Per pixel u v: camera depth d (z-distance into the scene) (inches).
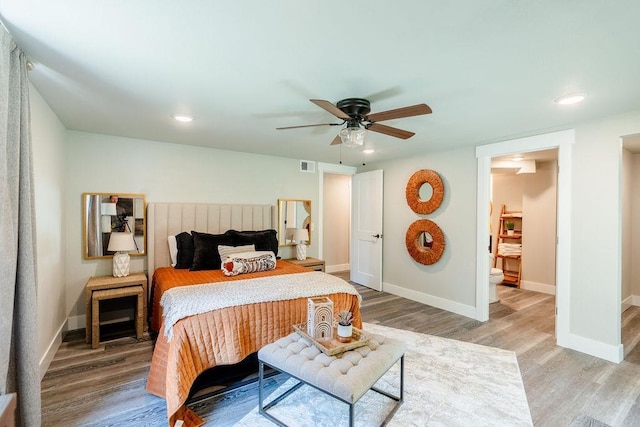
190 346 79.8
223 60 70.4
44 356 97.1
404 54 67.1
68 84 83.6
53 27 57.3
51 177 105.6
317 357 74.1
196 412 79.1
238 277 121.0
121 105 100.0
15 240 60.0
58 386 89.7
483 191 147.5
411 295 184.2
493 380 94.5
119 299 142.6
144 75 78.0
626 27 56.6
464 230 156.2
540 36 59.9
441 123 116.4
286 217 193.8
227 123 119.6
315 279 117.6
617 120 105.9
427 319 149.6
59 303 118.6
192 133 135.5
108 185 140.9
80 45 63.8
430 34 59.6
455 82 80.7
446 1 49.9
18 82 61.9
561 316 119.4
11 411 39.4
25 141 63.9
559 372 99.4
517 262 222.1
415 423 75.3
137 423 74.6
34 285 64.8
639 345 121.0
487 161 146.8
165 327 85.1
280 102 96.3
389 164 200.7
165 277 121.5
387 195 201.9
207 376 96.1
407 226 187.8
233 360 85.0
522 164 197.9
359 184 221.9
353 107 90.9
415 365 103.5
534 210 208.1
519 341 123.5
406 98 91.7
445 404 82.7
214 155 167.9
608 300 108.5
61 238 122.0
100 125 123.8
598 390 89.5
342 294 110.4
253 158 181.5
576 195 115.8
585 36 59.8
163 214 148.6
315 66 72.9
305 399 85.0
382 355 75.8
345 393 62.5
